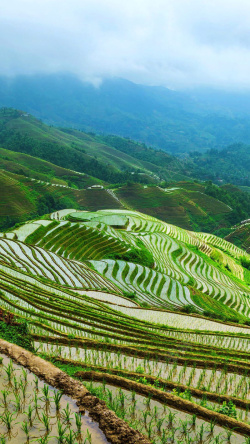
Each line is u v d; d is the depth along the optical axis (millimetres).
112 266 53719
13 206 124500
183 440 7504
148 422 8016
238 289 66000
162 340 20844
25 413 7254
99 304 31016
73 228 65250
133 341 19016
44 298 27422
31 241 56031
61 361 12109
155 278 51562
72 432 6695
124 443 6402
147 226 97875
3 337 12148
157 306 39969
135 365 13359
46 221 66125
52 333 17266
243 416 9570
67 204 142875
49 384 8375
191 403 8773
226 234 138625
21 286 28906
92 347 15016
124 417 8086
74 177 186375
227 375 12961
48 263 44406
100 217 93875
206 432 7891
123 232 78875
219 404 10180
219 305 48562
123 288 44938
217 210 156125
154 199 157500
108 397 8883
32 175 171750
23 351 9758
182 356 15484
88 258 57656
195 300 45812
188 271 67375
